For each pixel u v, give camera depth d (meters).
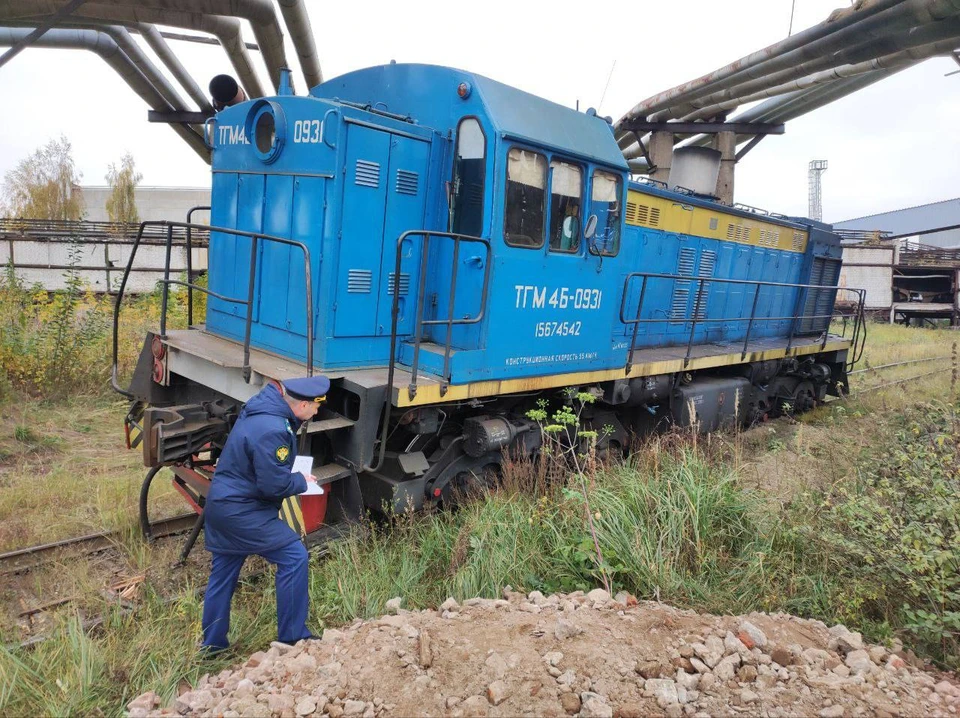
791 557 4.66
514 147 5.25
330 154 4.96
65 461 7.27
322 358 5.09
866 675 3.32
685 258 9.25
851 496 4.70
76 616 3.95
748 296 10.92
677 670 3.21
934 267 30.33
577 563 4.50
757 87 13.58
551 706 2.91
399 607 4.13
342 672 3.20
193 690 3.46
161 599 4.37
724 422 9.28
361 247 5.20
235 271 6.00
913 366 16.53
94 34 10.66
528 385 5.89
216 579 3.86
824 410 11.88
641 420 8.45
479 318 5.24
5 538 5.21
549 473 5.96
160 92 13.23
